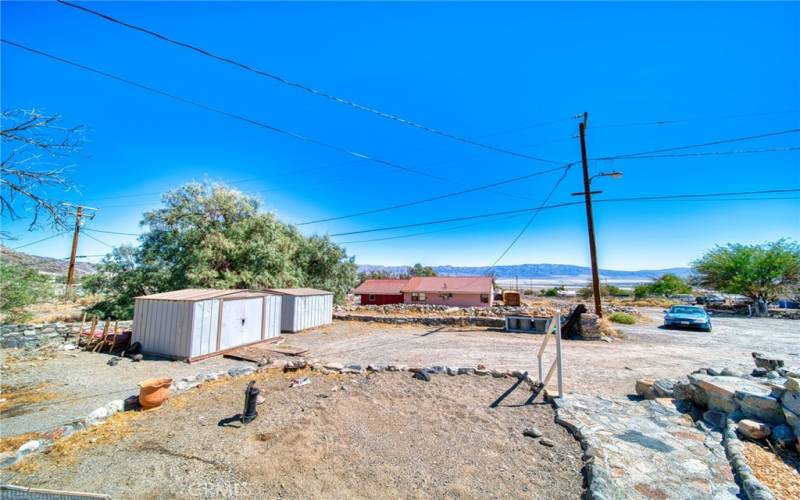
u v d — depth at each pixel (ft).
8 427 17.98
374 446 14.98
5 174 14.96
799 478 11.41
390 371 26.96
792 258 86.28
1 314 35.47
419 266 219.00
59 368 29.76
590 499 10.91
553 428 16.74
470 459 13.89
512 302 97.04
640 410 18.29
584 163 51.34
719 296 125.49
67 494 10.77
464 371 26.23
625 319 67.62
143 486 12.02
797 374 15.07
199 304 33.99
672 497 10.92
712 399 17.33
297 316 52.03
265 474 12.78
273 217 70.03
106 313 58.18
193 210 63.57
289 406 19.65
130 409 19.21
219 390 22.66
